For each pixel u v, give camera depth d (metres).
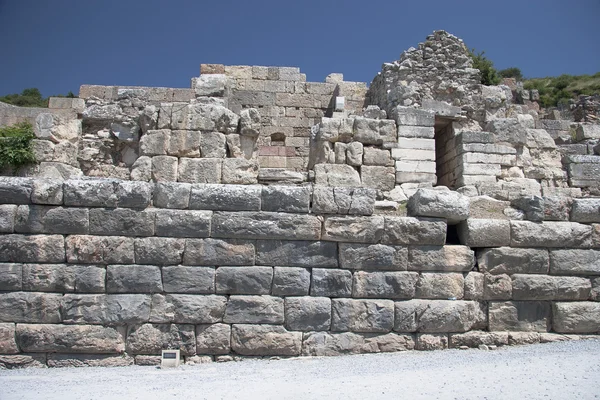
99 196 9.33
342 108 17.89
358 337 9.46
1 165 11.73
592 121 26.41
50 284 9.07
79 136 12.73
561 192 15.03
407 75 16.92
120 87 18.56
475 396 6.55
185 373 8.29
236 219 9.48
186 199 9.51
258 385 7.30
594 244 10.57
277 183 13.02
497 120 15.44
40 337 8.92
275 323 9.33
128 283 9.17
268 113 19.05
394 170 14.05
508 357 8.77
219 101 17.83
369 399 6.48
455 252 9.98
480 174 14.91
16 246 9.05
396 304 9.65
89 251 9.17
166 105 11.91
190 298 9.23
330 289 9.52
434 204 10.04
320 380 7.49
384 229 9.78
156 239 9.32
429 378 7.42
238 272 9.38
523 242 10.31
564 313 10.21
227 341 9.20
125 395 6.93
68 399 6.79
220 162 11.66
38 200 9.20
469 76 16.98
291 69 19.59
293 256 9.55
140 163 11.59
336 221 9.66
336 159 13.84
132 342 9.08
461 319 9.77
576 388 6.80
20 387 7.50
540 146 15.88
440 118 16.06
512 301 10.20
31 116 18.16
